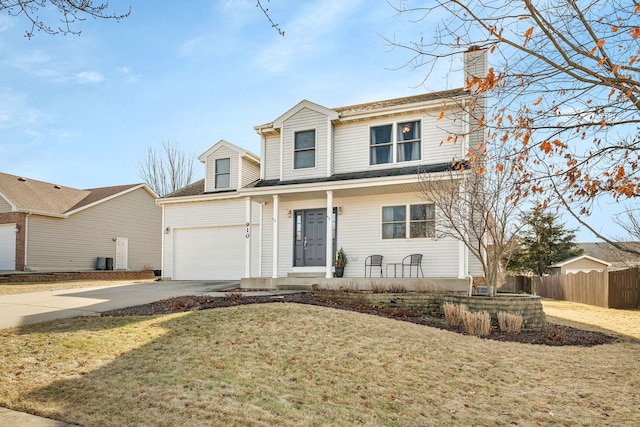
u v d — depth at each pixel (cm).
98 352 614
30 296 1223
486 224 1006
